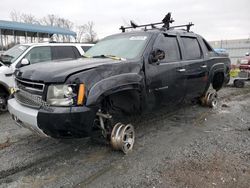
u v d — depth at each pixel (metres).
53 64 3.67
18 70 3.85
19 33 18.08
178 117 5.97
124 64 3.82
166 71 4.57
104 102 3.62
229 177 3.21
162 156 3.86
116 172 3.39
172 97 4.89
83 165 3.60
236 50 32.28
